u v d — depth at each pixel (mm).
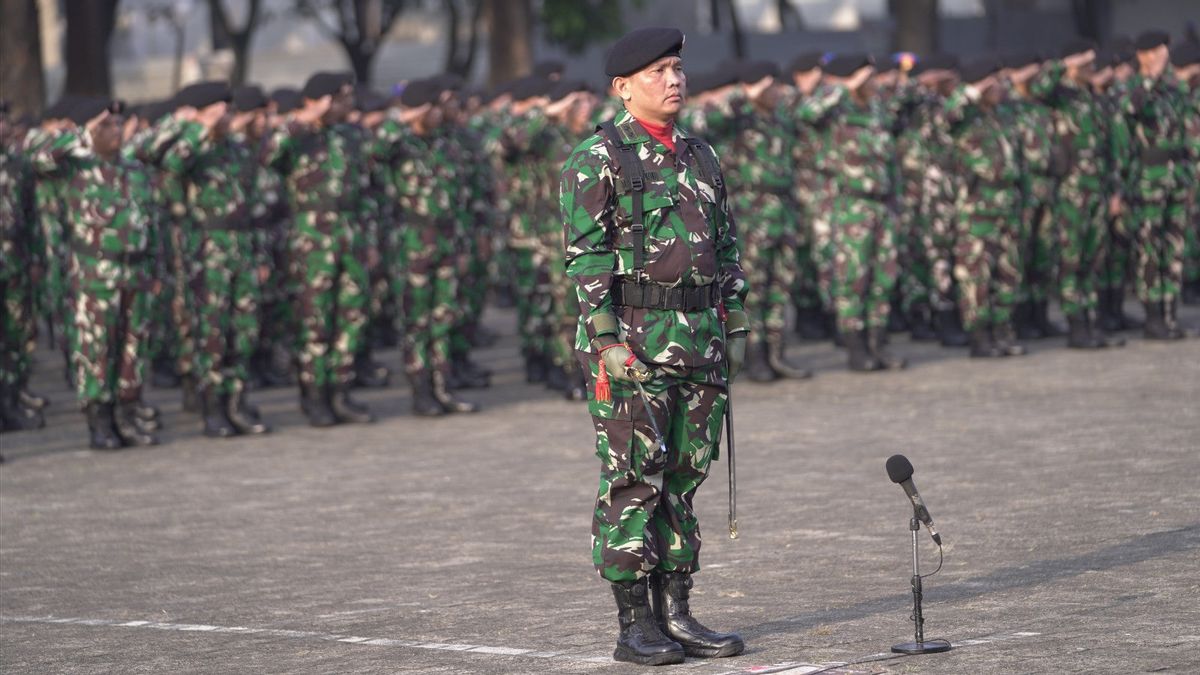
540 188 41406
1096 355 44031
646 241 17438
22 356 39500
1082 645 17062
